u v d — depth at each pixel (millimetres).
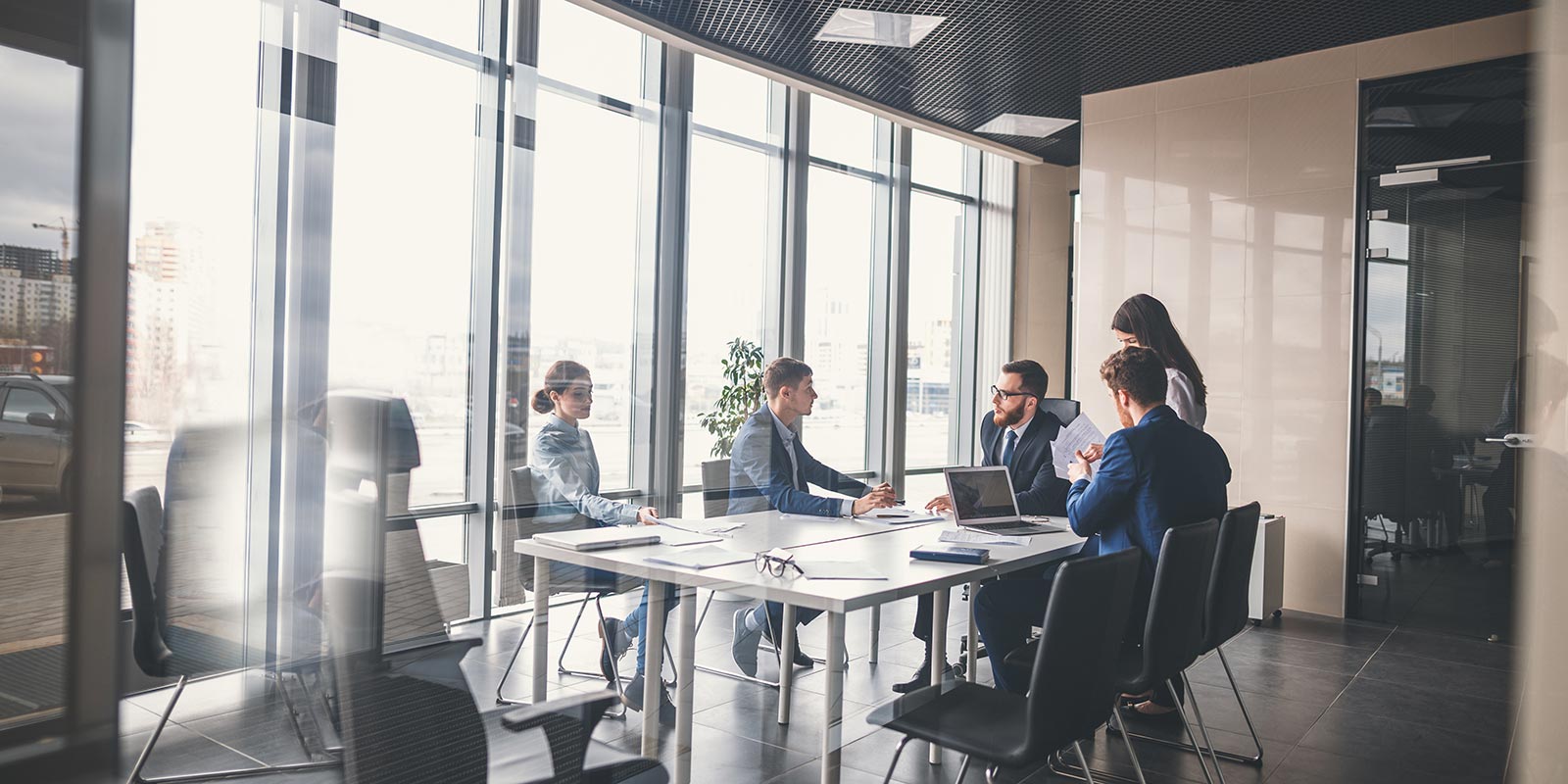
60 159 1012
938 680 2488
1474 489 4551
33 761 1017
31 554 1011
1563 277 497
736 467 2068
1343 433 4875
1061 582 1918
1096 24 4555
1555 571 515
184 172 1088
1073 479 3631
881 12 4379
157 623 1087
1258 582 4758
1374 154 4793
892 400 3754
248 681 1152
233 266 1125
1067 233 6773
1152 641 2465
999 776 2816
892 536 2916
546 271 1509
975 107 5711
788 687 2014
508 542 1435
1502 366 4480
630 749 1660
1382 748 3123
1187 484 2848
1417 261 4684
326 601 1210
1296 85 4980
